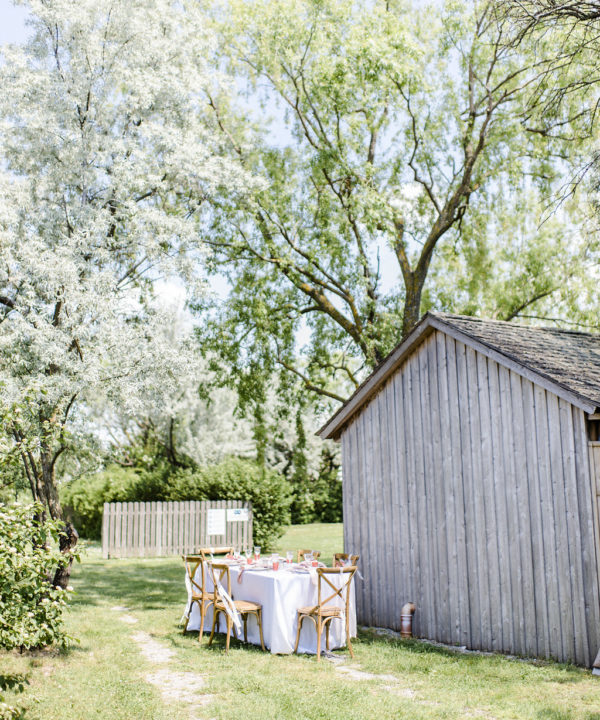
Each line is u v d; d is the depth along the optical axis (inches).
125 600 557.6
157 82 548.4
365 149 822.5
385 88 740.7
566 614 360.8
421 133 794.2
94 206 531.5
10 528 261.3
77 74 528.4
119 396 493.4
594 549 350.9
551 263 877.2
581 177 432.8
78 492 1087.6
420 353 455.5
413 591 444.8
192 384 1140.5
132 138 564.1
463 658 374.0
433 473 439.5
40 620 268.1
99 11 539.5
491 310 893.8
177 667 352.5
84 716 276.5
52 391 442.9
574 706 283.9
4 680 252.7
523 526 385.4
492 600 396.5
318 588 378.6
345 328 808.9
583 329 882.1
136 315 529.3
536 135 767.7
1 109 510.9
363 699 296.2
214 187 615.5
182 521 882.1
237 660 366.9
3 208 465.1
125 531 855.1
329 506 1390.3
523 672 339.6
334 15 752.3
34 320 460.1
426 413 448.1
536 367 377.4
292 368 830.5
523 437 389.7
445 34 773.3
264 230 766.5
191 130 609.6
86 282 482.6
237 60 799.7
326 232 746.2
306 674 340.8
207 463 1187.3
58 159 519.8
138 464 1184.2
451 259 868.0
